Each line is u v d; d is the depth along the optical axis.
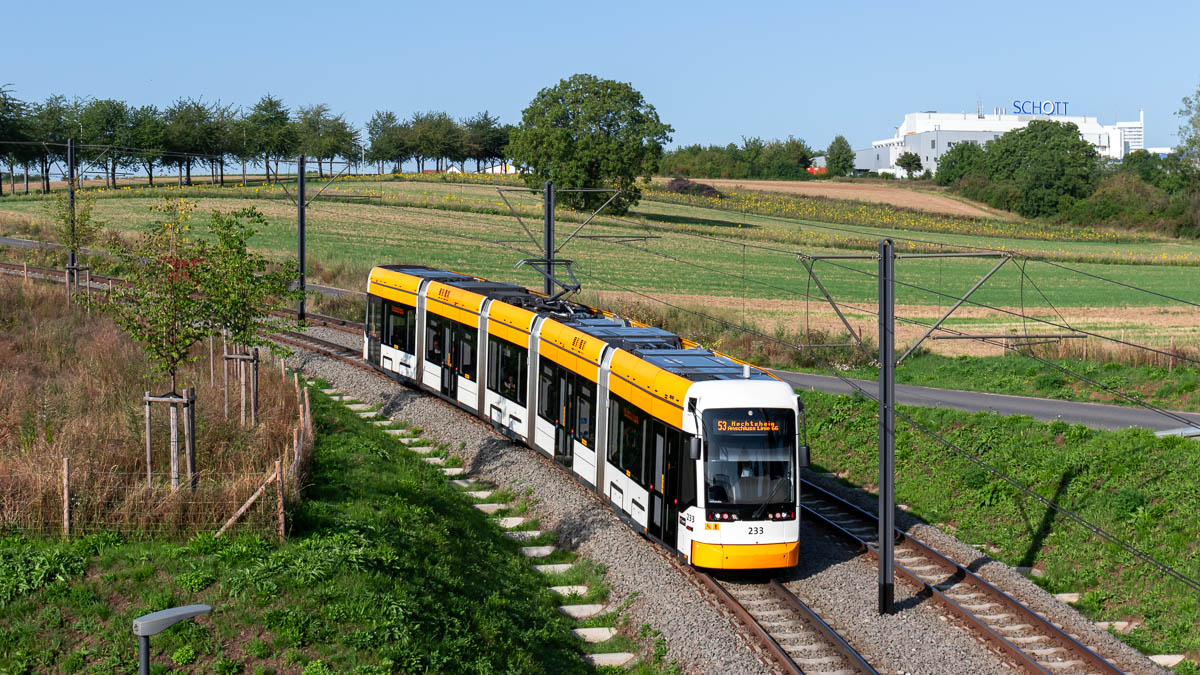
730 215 111.44
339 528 16.30
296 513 16.45
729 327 45.41
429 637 13.26
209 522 15.74
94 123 106.38
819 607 16.67
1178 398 32.22
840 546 20.03
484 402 25.98
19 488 15.92
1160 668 15.43
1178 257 87.94
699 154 192.00
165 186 111.81
